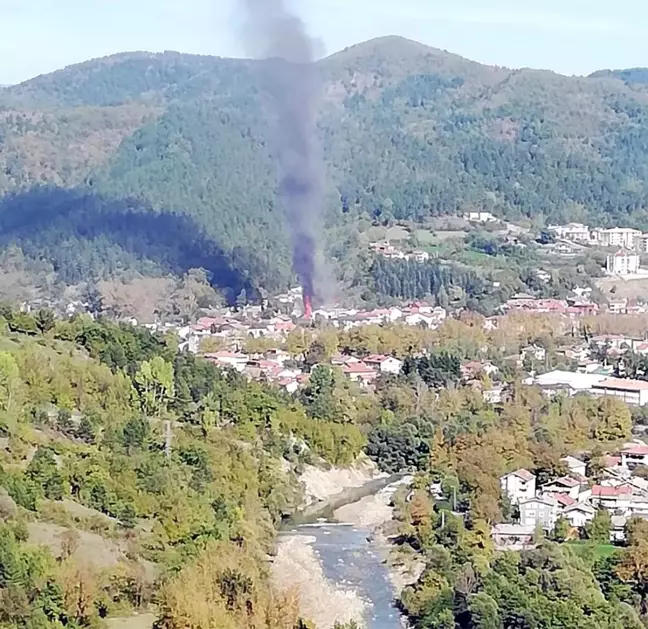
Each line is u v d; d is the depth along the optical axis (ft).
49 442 645.92
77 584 473.67
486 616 506.48
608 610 513.86
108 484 607.37
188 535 584.40
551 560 574.97
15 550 476.54
